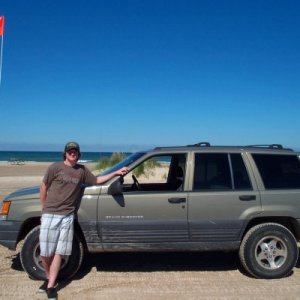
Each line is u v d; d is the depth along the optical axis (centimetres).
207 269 689
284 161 679
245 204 647
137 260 734
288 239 646
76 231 636
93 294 570
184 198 637
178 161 716
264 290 592
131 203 629
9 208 632
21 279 629
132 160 680
